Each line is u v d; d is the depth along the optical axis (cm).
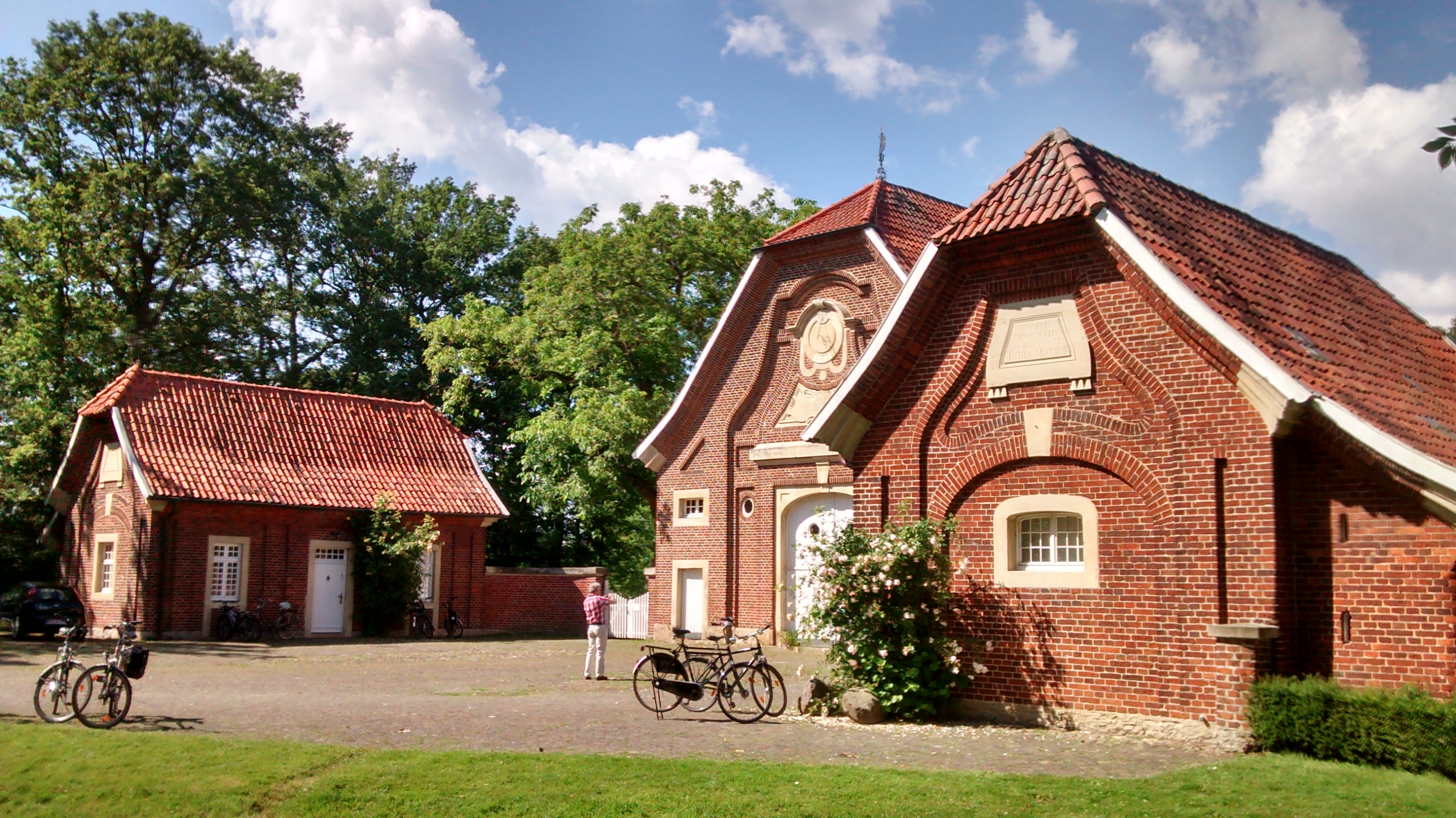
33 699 1609
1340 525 1280
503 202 5538
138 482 3016
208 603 3130
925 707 1476
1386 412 1338
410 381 4962
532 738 1341
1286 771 1127
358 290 5203
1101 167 1553
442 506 3566
